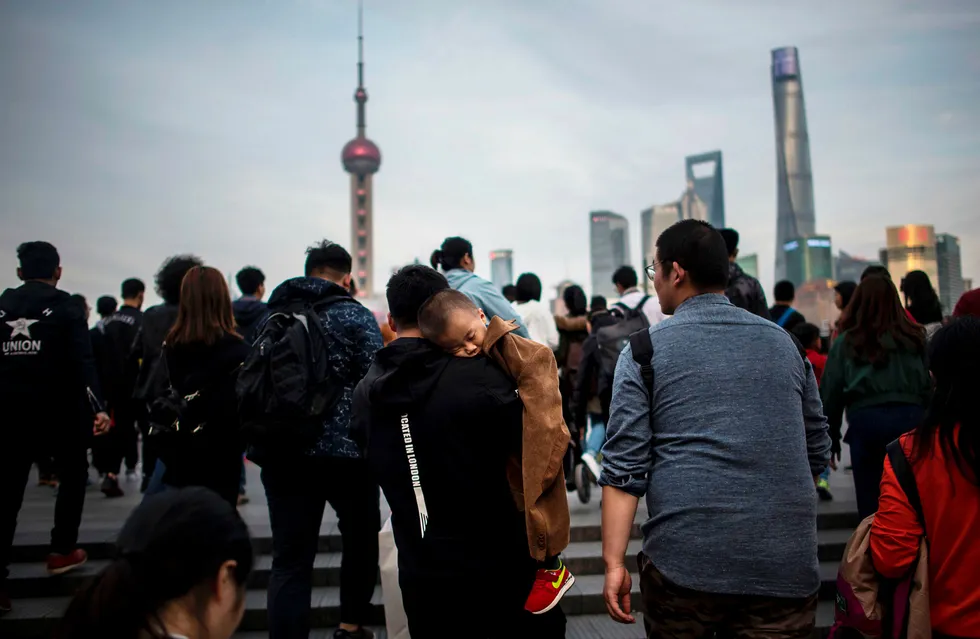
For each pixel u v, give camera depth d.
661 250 2.34
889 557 2.09
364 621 3.68
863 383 3.80
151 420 3.66
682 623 2.05
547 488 2.29
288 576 3.24
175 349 3.63
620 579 2.12
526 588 2.35
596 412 6.04
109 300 7.85
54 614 4.02
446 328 2.33
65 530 4.33
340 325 3.38
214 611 1.30
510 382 2.33
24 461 4.10
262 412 3.21
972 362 1.99
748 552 1.97
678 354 2.14
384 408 2.33
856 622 2.20
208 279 3.68
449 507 2.26
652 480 2.13
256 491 6.88
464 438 2.26
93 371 4.28
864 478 3.88
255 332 3.51
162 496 1.36
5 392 4.00
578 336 6.79
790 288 6.26
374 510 4.01
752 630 2.01
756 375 2.09
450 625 2.28
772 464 2.03
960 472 2.00
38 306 4.15
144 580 1.25
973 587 2.00
